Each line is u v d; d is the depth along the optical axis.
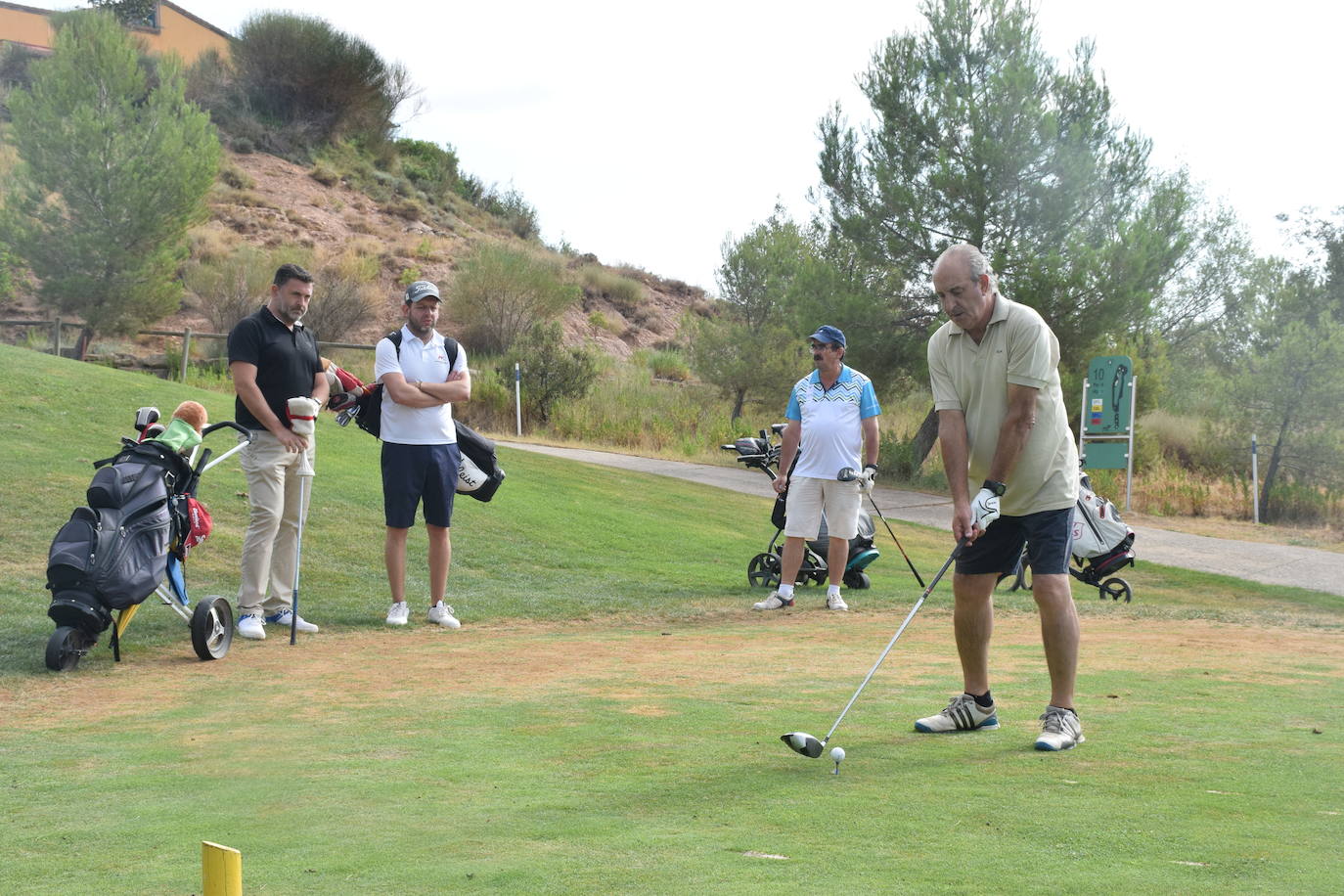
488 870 2.41
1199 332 32.16
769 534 13.90
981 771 3.45
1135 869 2.36
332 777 3.47
